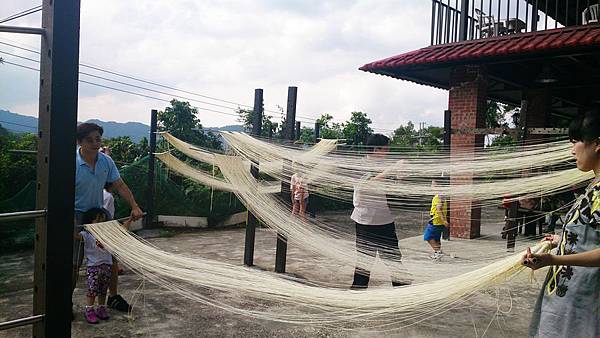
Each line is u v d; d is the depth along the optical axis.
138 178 9.91
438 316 4.62
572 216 2.31
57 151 1.70
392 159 4.98
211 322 4.32
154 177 9.86
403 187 4.73
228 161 5.19
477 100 8.90
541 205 6.62
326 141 5.79
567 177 4.29
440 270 3.71
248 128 16.31
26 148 9.04
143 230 9.65
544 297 2.37
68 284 1.76
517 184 4.54
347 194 5.12
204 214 10.92
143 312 4.56
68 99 1.72
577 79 10.36
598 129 2.21
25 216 1.65
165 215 10.39
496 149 5.18
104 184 4.07
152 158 9.70
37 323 1.73
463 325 4.42
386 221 4.71
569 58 8.62
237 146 5.49
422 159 4.98
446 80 10.64
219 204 11.15
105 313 4.32
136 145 12.89
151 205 9.80
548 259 2.16
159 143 10.92
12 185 8.38
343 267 6.66
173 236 9.51
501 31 9.63
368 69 9.29
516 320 4.59
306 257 7.42
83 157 3.90
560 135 6.67
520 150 5.00
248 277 2.80
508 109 17.72
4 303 4.91
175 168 7.07
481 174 4.68
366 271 4.56
